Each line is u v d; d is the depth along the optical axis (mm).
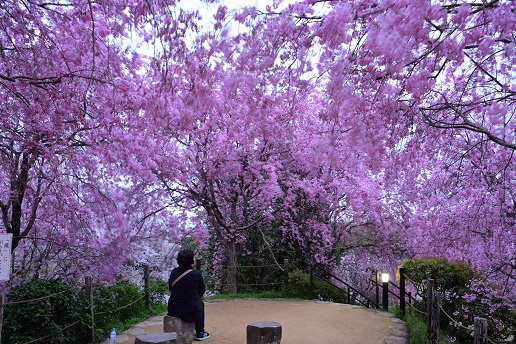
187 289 6141
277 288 13523
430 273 9625
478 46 4430
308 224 13555
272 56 5449
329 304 10539
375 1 4480
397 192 13344
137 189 11234
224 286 13828
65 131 7621
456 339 9125
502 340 8773
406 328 7941
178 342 6016
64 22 6684
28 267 9180
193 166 11031
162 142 9852
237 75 5871
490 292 8445
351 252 17172
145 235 11758
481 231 8805
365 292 15469
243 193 12477
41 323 5605
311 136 10859
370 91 5977
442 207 9727
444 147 8273
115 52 7191
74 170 8570
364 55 5355
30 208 9211
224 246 13172
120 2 5840
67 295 6199
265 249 14164
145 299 9125
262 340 5645
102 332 6848
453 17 3965
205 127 10445
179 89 7320
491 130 5930
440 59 4980
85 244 8977
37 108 6941
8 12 6453
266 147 11898
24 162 7695
